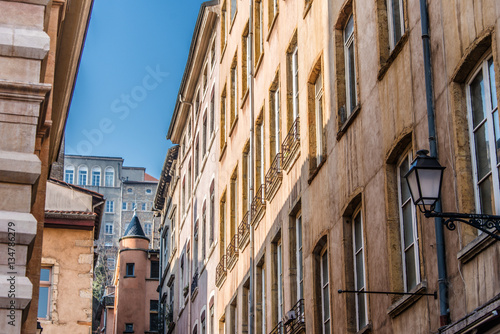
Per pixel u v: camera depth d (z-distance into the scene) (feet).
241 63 107.86
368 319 56.08
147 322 195.93
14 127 38.60
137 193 497.05
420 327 47.03
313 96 73.77
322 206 67.26
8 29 39.75
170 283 163.63
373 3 58.18
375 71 57.00
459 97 44.21
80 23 60.18
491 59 41.96
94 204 108.06
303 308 72.54
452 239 43.47
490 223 35.53
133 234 201.98
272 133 88.74
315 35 72.84
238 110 107.65
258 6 101.14
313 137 72.64
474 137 43.14
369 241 55.93
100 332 243.40
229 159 111.14
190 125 154.81
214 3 128.36
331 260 63.62
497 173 40.65
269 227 85.25
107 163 497.46
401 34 54.60
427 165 36.47
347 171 61.67
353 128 60.85
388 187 53.52
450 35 45.21
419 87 49.19
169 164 175.01
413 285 49.93
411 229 50.72
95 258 114.62
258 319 88.22
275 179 83.10
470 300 41.42
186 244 147.84
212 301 116.47
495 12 40.70
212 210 123.54
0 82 38.75
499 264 38.93
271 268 83.35
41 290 101.81
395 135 52.65
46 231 103.71
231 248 103.65
